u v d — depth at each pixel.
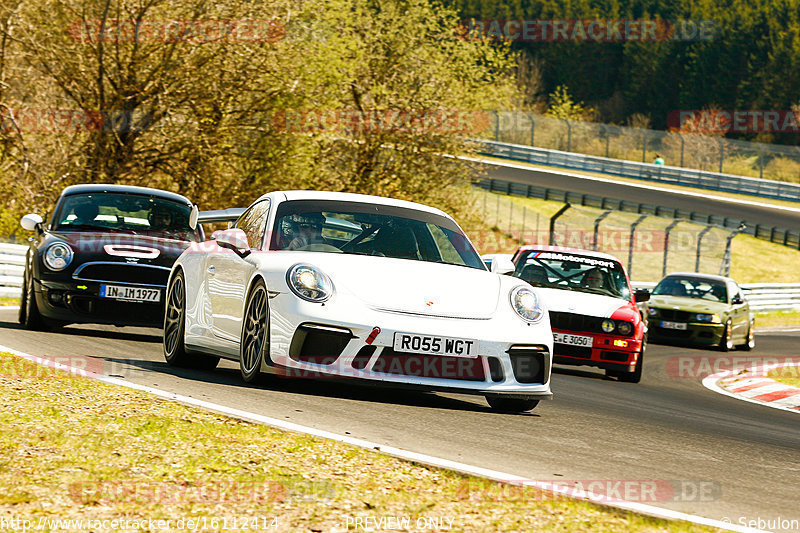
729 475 19.20
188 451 16.50
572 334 41.62
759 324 98.44
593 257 47.28
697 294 71.44
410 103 105.50
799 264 160.25
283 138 92.56
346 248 25.88
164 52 85.12
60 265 35.25
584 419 25.94
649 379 45.34
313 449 17.31
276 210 26.92
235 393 23.34
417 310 23.45
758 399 40.91
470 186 114.50
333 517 13.14
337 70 97.19
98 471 14.86
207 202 92.81
